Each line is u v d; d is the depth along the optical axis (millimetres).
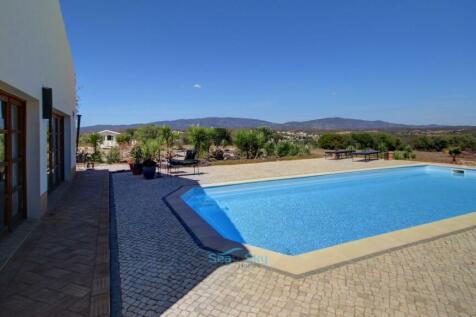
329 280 3508
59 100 8266
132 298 3105
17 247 4363
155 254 4266
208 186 9766
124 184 10031
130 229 5402
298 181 11820
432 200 9758
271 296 3148
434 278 3590
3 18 3812
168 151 19625
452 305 3023
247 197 10078
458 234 5203
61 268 3736
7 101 4953
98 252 4254
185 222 5770
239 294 3186
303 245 5824
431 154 22031
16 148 5504
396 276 3631
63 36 8945
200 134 19078
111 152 17359
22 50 4637
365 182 13062
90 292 3174
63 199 7629
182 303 3012
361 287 3355
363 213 8156
